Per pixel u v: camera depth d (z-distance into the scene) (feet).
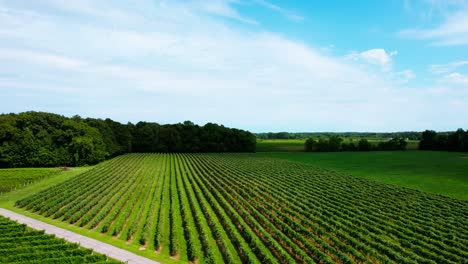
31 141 366.63
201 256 123.65
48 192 224.53
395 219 170.50
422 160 458.91
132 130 593.01
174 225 151.53
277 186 253.85
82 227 158.20
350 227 155.74
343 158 499.51
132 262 116.26
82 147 388.16
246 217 165.89
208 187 246.47
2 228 140.87
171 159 468.34
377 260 120.06
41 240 126.82
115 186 248.32
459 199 219.82
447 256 123.75
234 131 627.87
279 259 121.29
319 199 210.59
